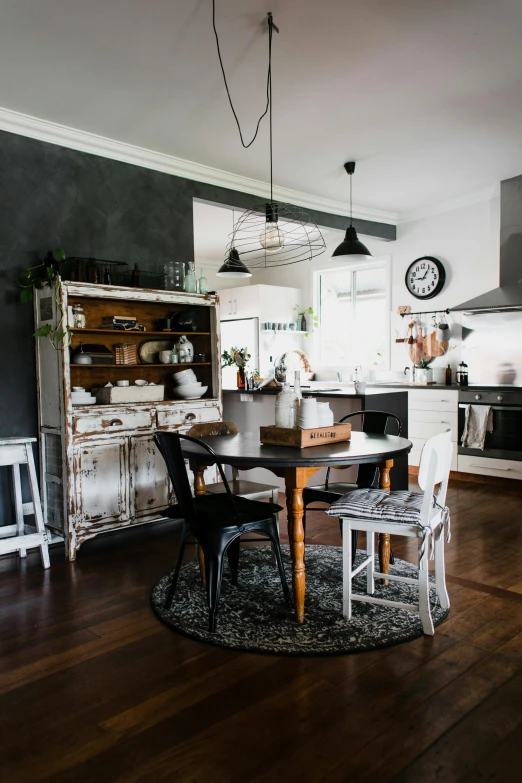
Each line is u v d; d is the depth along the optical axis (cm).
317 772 151
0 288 354
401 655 212
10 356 358
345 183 509
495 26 269
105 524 354
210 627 232
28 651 222
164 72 308
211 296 421
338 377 698
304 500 304
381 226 623
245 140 405
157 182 434
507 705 179
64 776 152
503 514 413
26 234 365
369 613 246
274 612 249
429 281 609
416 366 621
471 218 574
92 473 349
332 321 750
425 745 161
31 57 291
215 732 169
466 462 527
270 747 162
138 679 199
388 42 282
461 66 306
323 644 219
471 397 521
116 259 411
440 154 441
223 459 233
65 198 383
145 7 251
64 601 271
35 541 316
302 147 420
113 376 412
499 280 530
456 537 358
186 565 316
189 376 421
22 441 323
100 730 171
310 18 260
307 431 254
